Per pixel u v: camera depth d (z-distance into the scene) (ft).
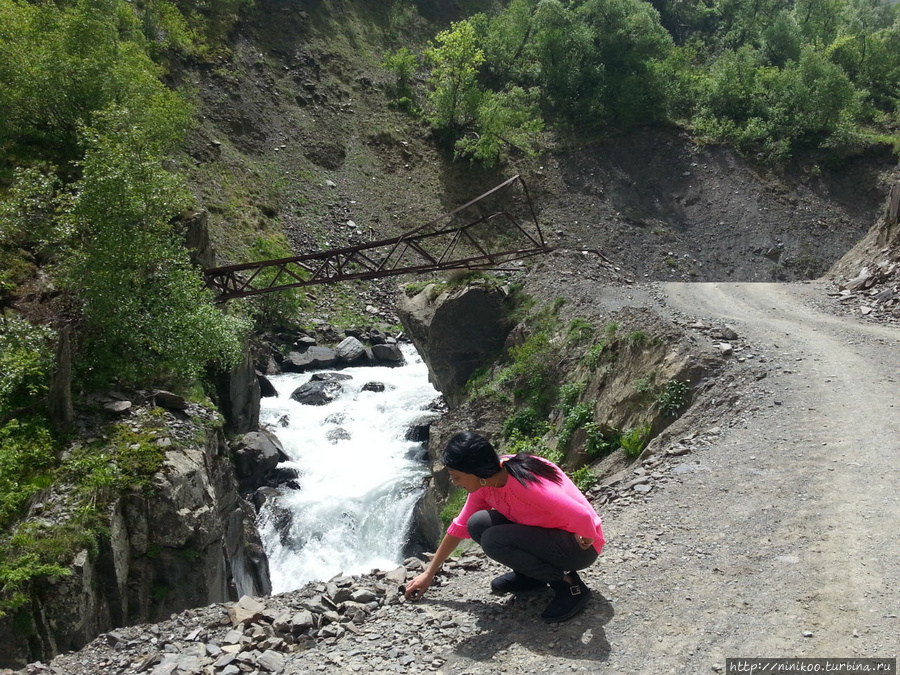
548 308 58.03
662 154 138.00
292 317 94.02
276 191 119.44
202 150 114.62
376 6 163.63
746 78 144.36
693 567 17.37
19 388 40.32
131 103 66.49
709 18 196.75
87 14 68.69
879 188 127.75
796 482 22.45
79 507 32.48
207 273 62.69
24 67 64.23
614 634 14.62
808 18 180.14
